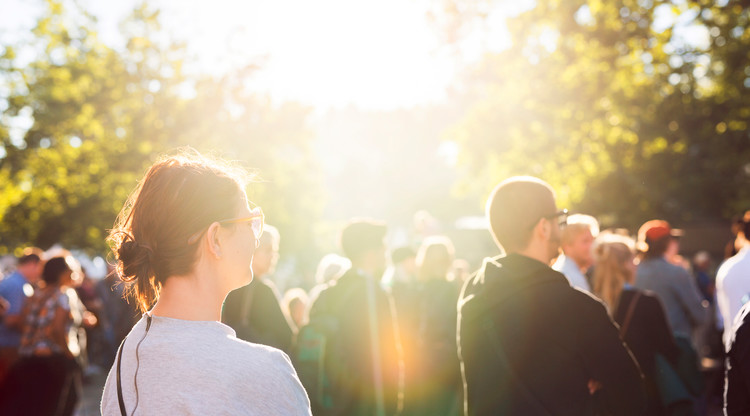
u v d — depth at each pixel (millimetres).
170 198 1549
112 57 24672
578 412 2686
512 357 2791
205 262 1563
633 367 2754
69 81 23359
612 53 19141
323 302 5121
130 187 23328
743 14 16812
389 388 4988
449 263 7289
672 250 6949
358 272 5164
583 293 2834
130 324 9781
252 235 1625
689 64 18406
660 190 20531
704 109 18562
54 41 23969
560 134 20203
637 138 19422
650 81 18797
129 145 23812
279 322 4953
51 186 22359
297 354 5012
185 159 1655
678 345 4684
